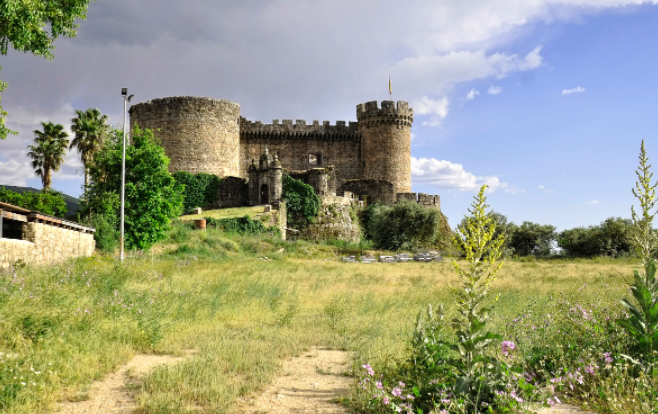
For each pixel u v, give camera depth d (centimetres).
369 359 686
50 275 1364
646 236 577
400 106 7294
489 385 490
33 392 521
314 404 543
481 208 496
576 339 673
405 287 1808
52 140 4759
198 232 4188
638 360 580
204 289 1458
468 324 507
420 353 597
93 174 3459
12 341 689
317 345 856
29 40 1487
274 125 7244
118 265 1791
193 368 630
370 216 6606
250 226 5097
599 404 504
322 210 6169
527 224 7750
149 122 6488
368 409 514
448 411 455
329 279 2064
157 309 1025
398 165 7238
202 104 6488
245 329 947
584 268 3200
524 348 656
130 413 502
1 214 1711
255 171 6231
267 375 633
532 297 1263
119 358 703
